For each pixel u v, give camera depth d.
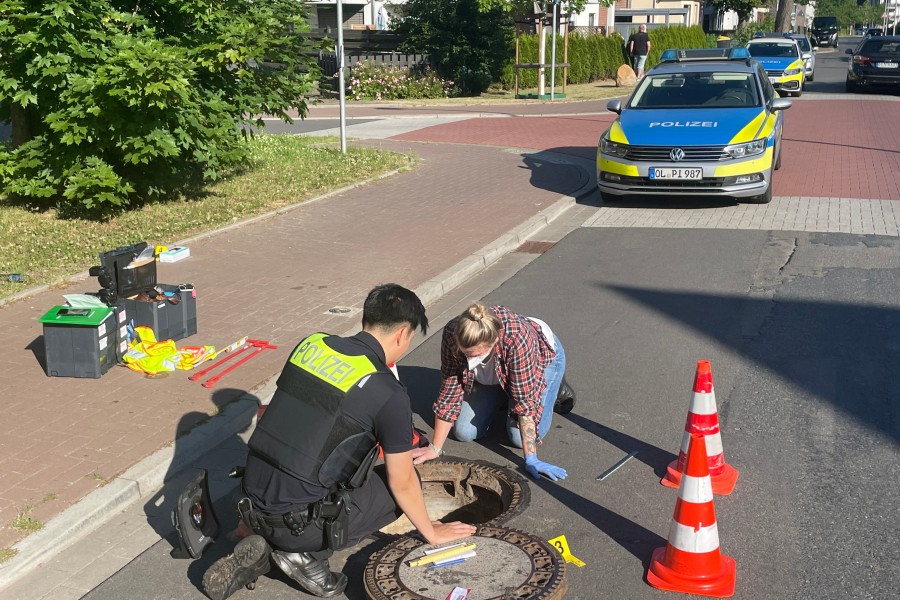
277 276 8.58
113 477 4.77
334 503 3.69
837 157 15.14
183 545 4.02
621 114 12.38
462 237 10.06
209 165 11.23
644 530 4.42
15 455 5.00
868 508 4.50
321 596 3.89
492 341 4.48
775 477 4.84
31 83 10.05
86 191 10.02
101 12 10.34
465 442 5.42
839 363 6.41
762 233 10.15
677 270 8.86
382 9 32.94
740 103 12.31
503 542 4.08
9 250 9.09
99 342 6.05
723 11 55.31
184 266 8.90
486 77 28.09
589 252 9.68
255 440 3.77
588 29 36.66
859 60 28.02
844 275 8.48
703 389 4.69
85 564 4.18
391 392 3.70
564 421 5.63
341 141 15.70
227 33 10.96
